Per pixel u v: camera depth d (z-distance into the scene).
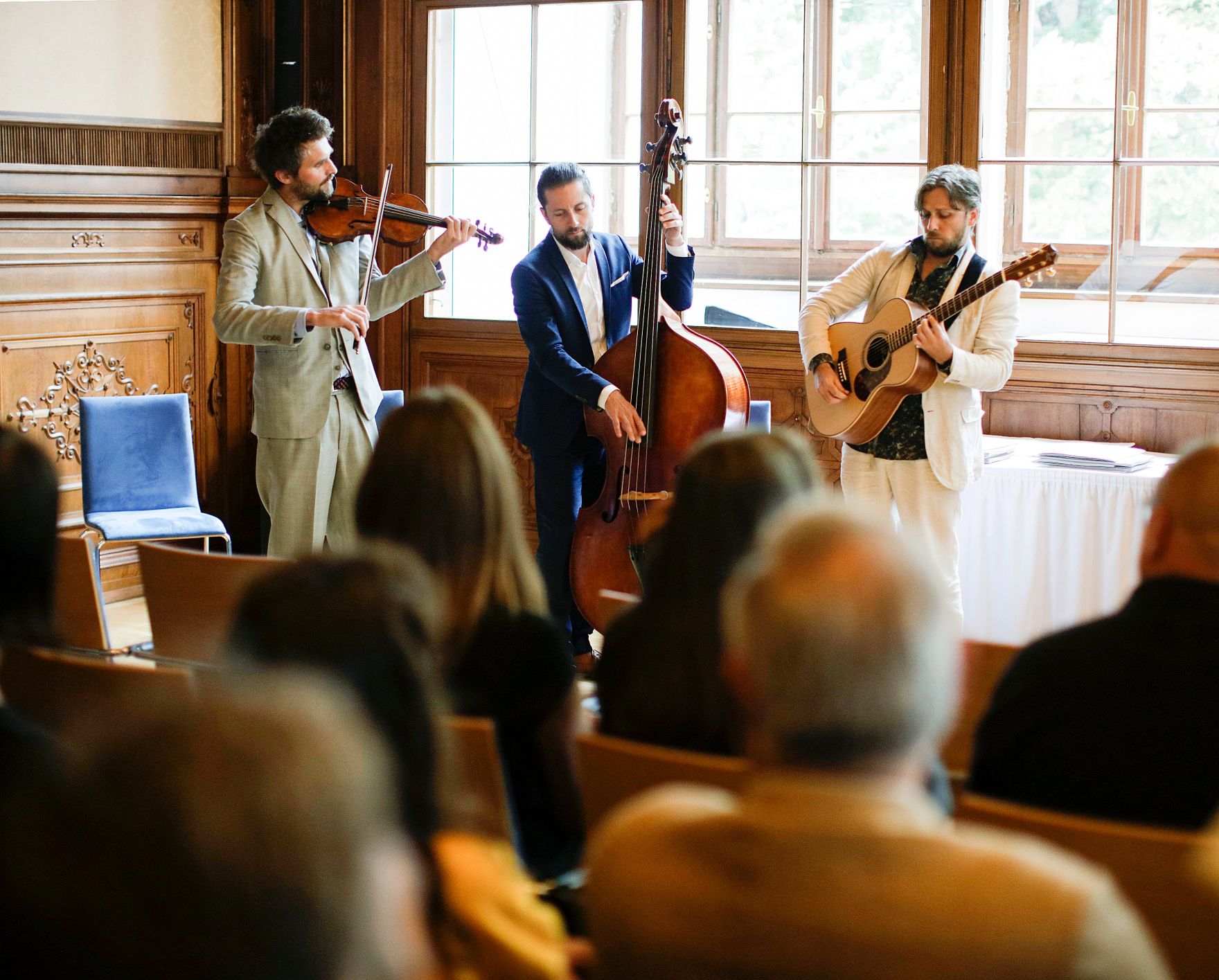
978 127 4.88
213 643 2.59
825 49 5.05
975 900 0.91
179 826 0.58
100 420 4.66
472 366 5.80
